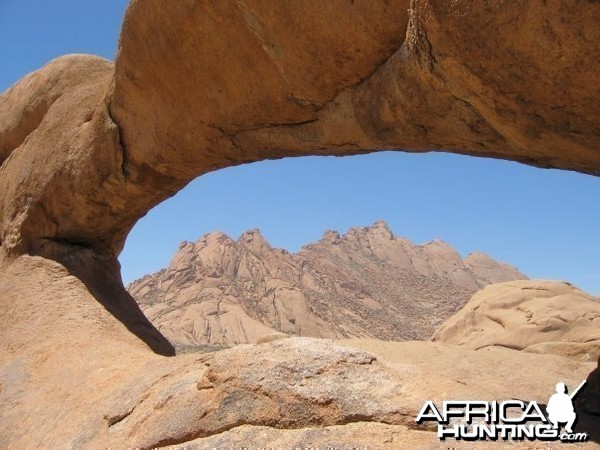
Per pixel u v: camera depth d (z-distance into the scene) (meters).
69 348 7.81
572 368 6.99
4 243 10.38
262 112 6.33
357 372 4.20
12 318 8.93
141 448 4.23
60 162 9.62
